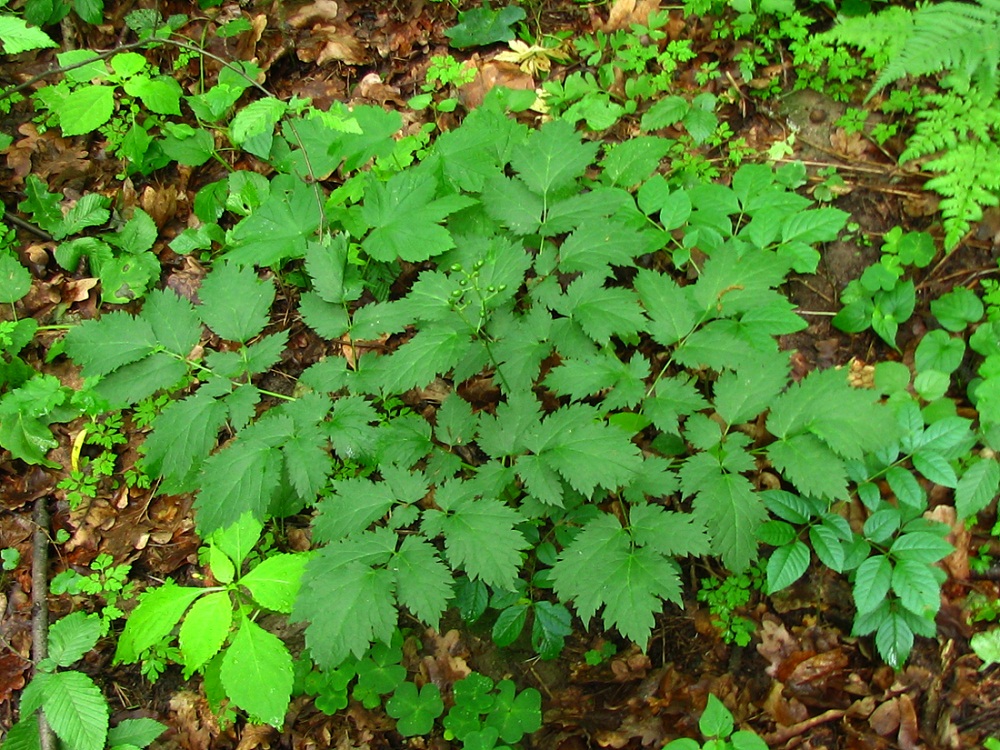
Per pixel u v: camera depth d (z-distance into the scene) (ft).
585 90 2.72
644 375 2.02
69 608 2.24
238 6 2.95
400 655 2.18
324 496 2.33
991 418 2.18
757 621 2.23
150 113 2.75
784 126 2.68
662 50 2.82
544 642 2.14
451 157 2.34
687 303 2.10
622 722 2.15
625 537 1.88
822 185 2.56
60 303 2.56
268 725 2.15
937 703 2.11
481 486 1.90
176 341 2.10
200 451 1.98
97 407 2.18
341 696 2.14
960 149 2.37
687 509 2.29
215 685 2.06
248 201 2.55
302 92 2.86
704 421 1.99
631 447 1.82
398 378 2.00
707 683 2.18
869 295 2.42
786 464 1.91
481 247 2.19
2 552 2.29
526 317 2.10
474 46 2.90
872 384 2.35
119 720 2.15
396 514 1.88
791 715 2.12
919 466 2.13
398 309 2.10
